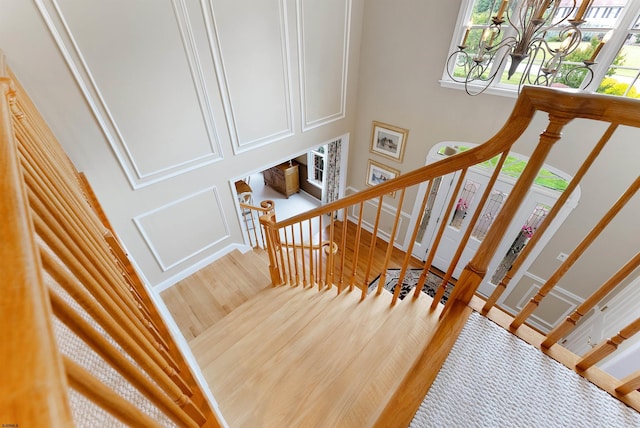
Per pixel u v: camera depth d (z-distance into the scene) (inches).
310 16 125.6
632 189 28.0
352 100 170.4
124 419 15.8
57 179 41.5
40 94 77.5
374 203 193.6
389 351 53.2
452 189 150.3
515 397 35.1
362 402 47.8
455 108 130.5
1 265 10.3
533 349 39.4
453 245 163.0
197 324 115.8
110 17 80.4
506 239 136.3
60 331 29.1
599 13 88.7
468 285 44.8
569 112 28.4
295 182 265.4
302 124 151.3
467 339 41.2
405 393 36.2
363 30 149.3
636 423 32.0
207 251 141.0
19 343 8.2
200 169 121.6
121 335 20.8
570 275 117.8
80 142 88.7
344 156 190.5
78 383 13.1
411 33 131.7
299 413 48.4
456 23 116.1
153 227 117.3
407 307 59.4
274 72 126.0
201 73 104.9
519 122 32.6
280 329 67.9
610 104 26.2
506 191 133.1
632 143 89.8
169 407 21.8
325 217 227.1
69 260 21.0
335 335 61.6
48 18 71.8
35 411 7.2
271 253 103.0
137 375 18.9
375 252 187.9
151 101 97.7
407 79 142.6
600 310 104.3
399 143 161.6
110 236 57.7
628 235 98.7
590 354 35.1
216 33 102.0
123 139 96.3
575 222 110.3
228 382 56.7
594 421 32.6
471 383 36.7
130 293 41.1
